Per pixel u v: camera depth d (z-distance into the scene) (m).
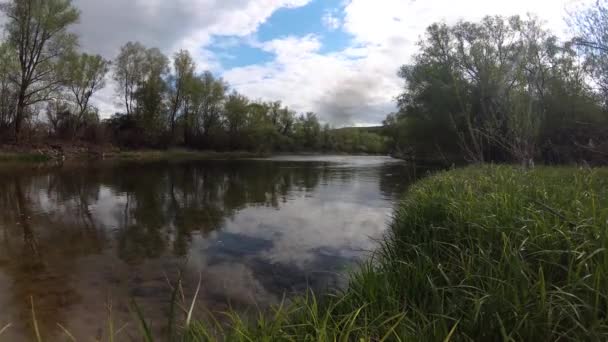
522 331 1.62
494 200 3.29
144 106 37.22
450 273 2.37
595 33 6.01
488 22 14.98
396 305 2.11
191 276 4.09
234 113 50.28
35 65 23.77
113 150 32.19
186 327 1.78
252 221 6.95
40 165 20.16
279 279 3.98
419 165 22.84
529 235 2.38
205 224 6.70
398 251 3.50
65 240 5.56
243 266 4.40
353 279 2.99
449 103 18.53
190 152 42.28
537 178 4.41
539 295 1.76
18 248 5.12
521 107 4.69
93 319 3.04
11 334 2.80
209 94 45.50
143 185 12.67
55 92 24.98
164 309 3.23
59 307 3.27
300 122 71.44
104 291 3.65
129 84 37.38
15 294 3.55
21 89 23.44
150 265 4.44
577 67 10.31
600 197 2.79
